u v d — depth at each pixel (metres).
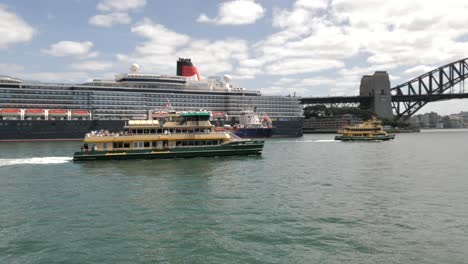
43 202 30.70
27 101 138.50
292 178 42.41
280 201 30.61
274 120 184.25
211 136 66.31
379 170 49.47
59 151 82.50
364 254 19.47
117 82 162.88
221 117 173.25
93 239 21.78
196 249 20.27
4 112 131.50
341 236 22.08
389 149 89.38
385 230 23.12
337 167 52.69
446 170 49.25
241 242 21.22
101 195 33.25
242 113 164.62
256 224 24.36
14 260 18.95
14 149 90.06
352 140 134.12
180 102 167.50
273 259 18.95
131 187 36.97
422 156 70.19
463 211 27.38
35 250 20.20
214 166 53.31
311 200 30.97
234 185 37.88
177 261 18.80
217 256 19.36
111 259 19.06
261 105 187.38
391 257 19.12
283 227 23.73
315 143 118.94
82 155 58.91
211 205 29.31
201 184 38.50
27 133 133.38
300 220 25.23
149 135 62.41
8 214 27.02
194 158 63.88
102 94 151.12
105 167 52.28
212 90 179.50
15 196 33.06
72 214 26.94
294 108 195.50
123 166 53.22
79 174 45.84
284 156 69.88
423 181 40.25
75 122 141.12
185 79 174.50
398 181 40.28
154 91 165.00
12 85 138.12
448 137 182.88
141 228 23.70
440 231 22.92
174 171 48.09
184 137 64.44
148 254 19.64
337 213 26.92
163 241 21.44
